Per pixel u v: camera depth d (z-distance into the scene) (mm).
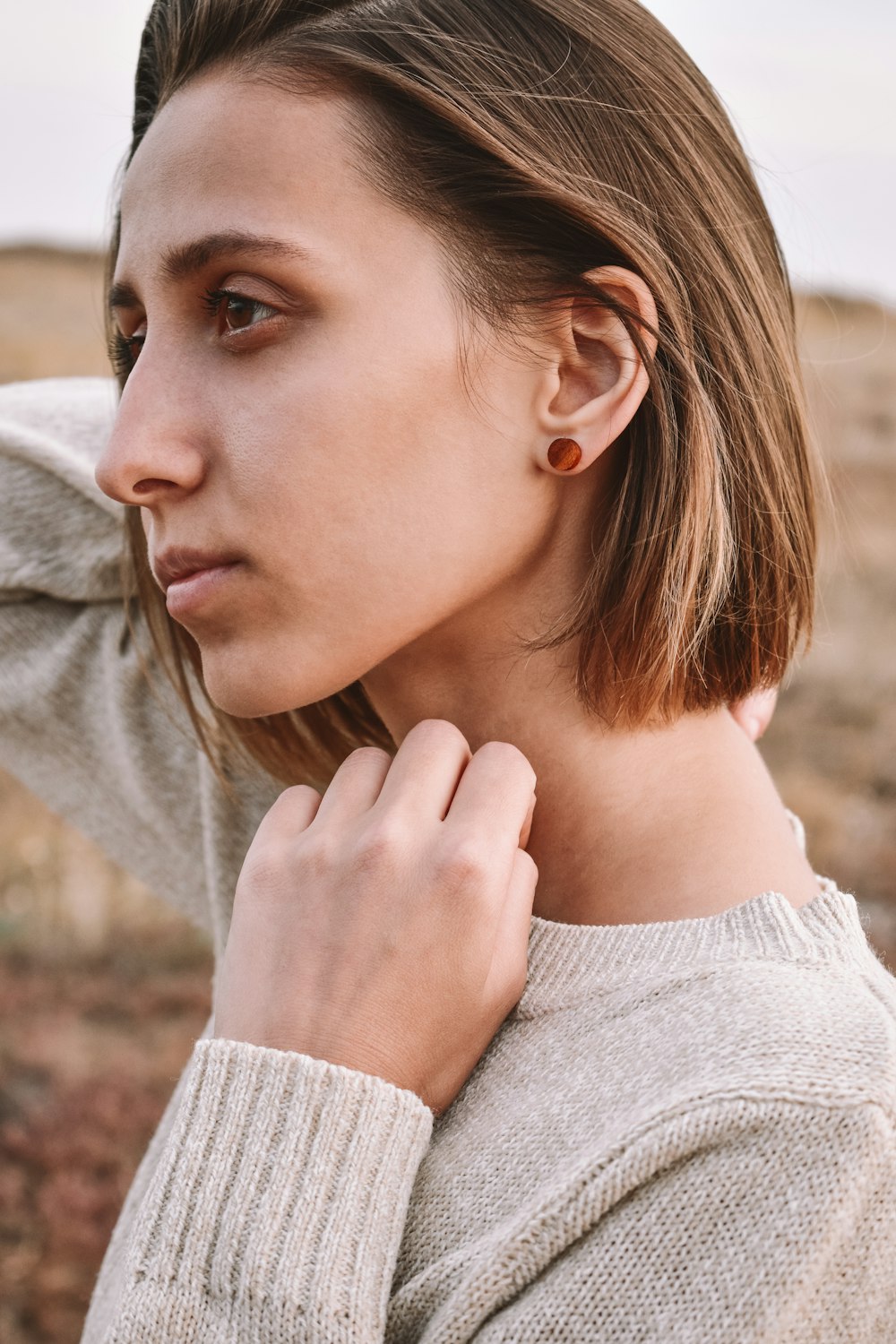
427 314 1000
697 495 1078
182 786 1668
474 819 1043
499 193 1010
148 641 1638
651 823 1097
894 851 5359
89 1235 3578
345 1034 997
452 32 1030
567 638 1099
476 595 1066
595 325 1052
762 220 1230
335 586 1013
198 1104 996
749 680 1150
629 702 1082
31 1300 3393
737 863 1069
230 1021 1041
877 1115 815
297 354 988
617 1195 863
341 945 1020
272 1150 966
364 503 999
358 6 1028
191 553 1027
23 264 25656
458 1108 1020
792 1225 813
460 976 1004
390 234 994
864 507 11711
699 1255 838
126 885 5625
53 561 1676
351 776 1126
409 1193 978
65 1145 3900
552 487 1082
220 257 987
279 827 1122
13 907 5328
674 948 1008
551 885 1125
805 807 5875
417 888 1016
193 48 1024
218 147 996
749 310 1158
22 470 1698
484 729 1152
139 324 1126
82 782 1812
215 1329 926
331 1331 898
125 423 1009
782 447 1205
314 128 989
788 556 1186
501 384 1030
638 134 1090
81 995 4844
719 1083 859
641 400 1060
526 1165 940
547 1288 873
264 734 1397
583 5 1099
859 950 1003
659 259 1067
